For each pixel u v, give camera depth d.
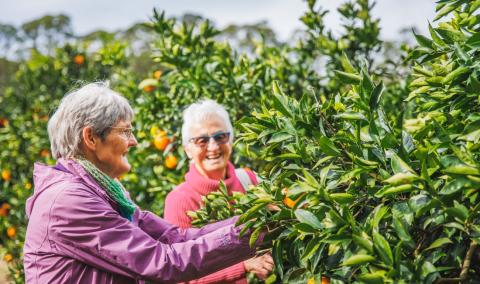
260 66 3.45
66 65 6.71
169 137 3.62
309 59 3.91
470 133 1.38
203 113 2.72
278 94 1.69
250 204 1.69
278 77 3.76
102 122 1.86
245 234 1.78
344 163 1.63
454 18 1.70
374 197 1.52
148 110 3.70
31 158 6.07
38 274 1.82
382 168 1.50
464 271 1.38
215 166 2.71
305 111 1.68
